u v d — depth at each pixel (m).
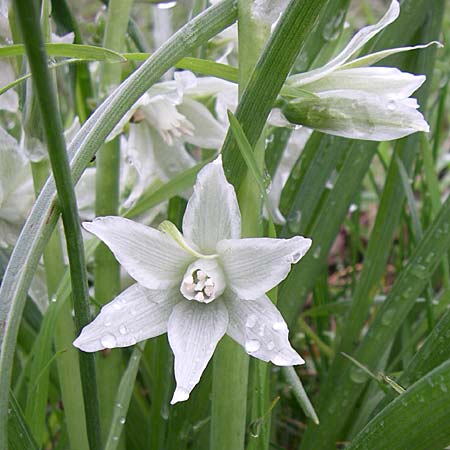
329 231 0.17
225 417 0.12
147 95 0.14
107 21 0.15
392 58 0.16
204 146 0.16
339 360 0.18
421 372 0.14
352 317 0.18
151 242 0.10
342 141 0.16
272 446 0.16
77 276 0.11
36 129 0.13
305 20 0.10
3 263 0.16
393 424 0.11
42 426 0.14
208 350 0.10
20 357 0.19
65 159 0.09
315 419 0.12
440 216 0.16
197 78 0.15
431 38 0.16
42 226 0.10
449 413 0.11
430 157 0.18
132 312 0.10
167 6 0.17
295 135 0.17
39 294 0.16
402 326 0.19
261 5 0.11
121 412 0.13
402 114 0.11
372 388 0.18
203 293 0.10
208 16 0.11
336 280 0.28
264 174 0.12
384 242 0.17
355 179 0.17
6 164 0.15
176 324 0.10
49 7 0.12
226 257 0.10
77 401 0.15
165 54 0.11
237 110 0.11
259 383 0.12
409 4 0.16
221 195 0.10
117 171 0.16
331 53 0.16
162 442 0.15
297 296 0.17
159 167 0.16
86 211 0.17
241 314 0.10
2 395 0.10
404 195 0.17
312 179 0.17
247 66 0.11
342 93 0.11
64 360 0.14
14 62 0.14
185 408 0.14
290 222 0.17
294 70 0.16
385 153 0.23
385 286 0.27
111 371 0.16
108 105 0.11
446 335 0.14
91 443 0.12
